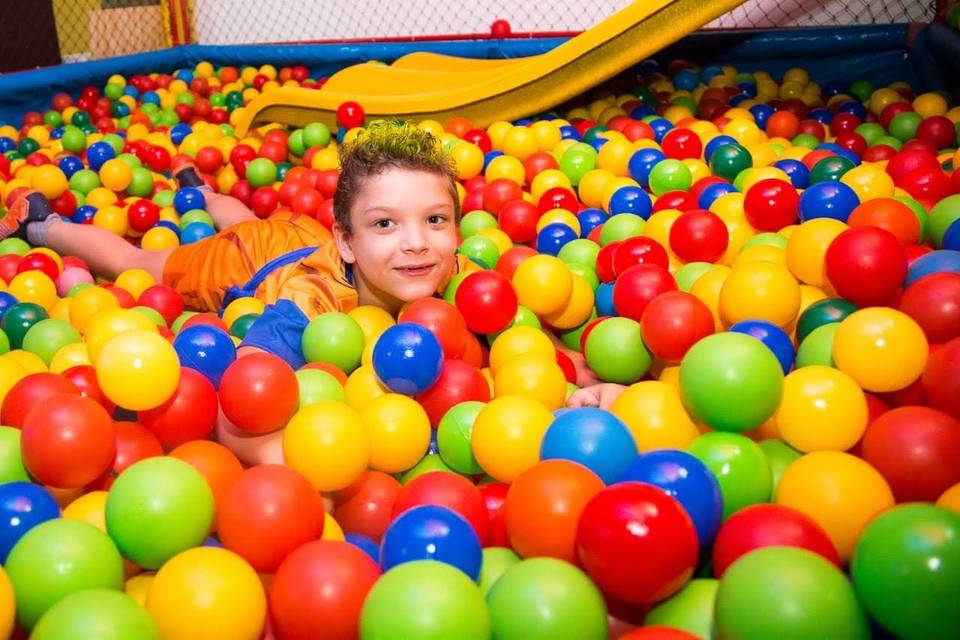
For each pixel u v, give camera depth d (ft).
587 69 12.78
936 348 5.63
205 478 4.90
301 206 11.09
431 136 7.53
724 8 11.76
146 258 10.27
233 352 6.23
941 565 3.34
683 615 3.79
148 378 5.18
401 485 5.71
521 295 7.55
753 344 5.07
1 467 4.89
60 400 4.83
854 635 3.34
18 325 7.80
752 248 7.54
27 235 11.39
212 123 18.71
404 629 3.41
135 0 24.59
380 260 7.05
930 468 4.50
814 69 18.04
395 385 5.95
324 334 6.68
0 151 16.30
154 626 3.64
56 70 20.18
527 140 12.31
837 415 4.98
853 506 4.27
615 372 6.73
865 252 6.16
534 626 3.57
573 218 9.87
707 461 4.64
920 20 17.74
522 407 5.27
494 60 17.29
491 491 5.20
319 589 3.85
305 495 4.47
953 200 7.57
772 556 3.49
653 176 10.23
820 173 9.45
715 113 14.07
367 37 22.26
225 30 24.18
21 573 3.93
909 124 12.58
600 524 3.75
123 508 4.30
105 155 13.87
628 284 7.00
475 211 10.44
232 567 3.95
